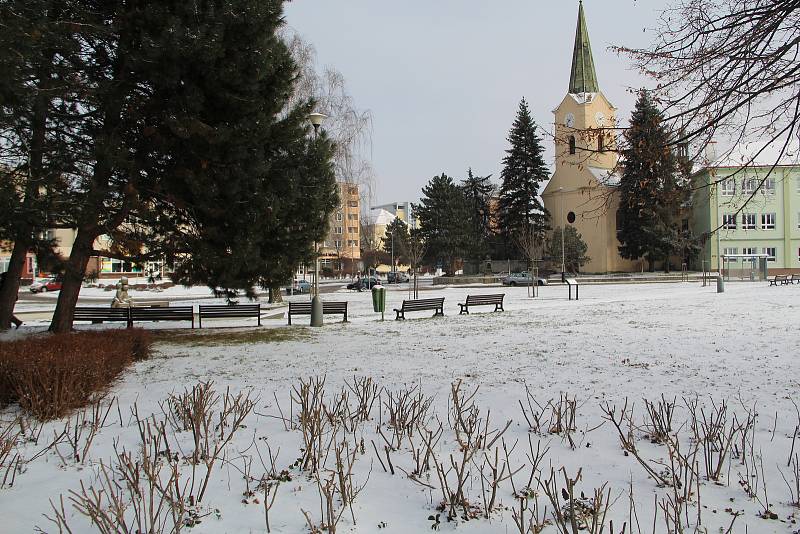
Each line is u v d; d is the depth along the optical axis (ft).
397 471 13.44
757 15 18.83
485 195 228.02
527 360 29.81
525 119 186.19
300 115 45.93
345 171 90.89
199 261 41.98
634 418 17.79
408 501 11.79
